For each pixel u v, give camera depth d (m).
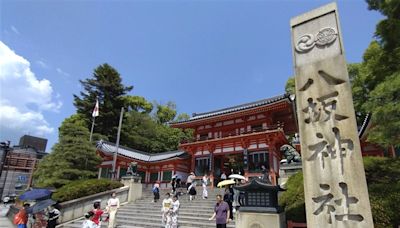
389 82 6.84
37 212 11.19
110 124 36.47
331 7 5.86
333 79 5.37
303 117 5.55
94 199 15.03
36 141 62.84
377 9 8.62
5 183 45.75
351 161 4.74
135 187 17.53
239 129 26.52
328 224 4.67
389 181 7.23
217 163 27.14
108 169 27.52
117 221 13.05
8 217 19.62
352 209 4.50
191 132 42.50
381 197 6.57
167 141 40.91
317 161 5.11
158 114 47.91
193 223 11.51
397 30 7.90
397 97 6.84
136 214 13.88
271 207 6.82
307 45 5.95
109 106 36.00
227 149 25.58
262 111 24.80
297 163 10.29
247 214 7.02
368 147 16.39
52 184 18.64
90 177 20.45
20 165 48.50
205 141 26.38
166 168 29.44
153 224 12.05
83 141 21.03
